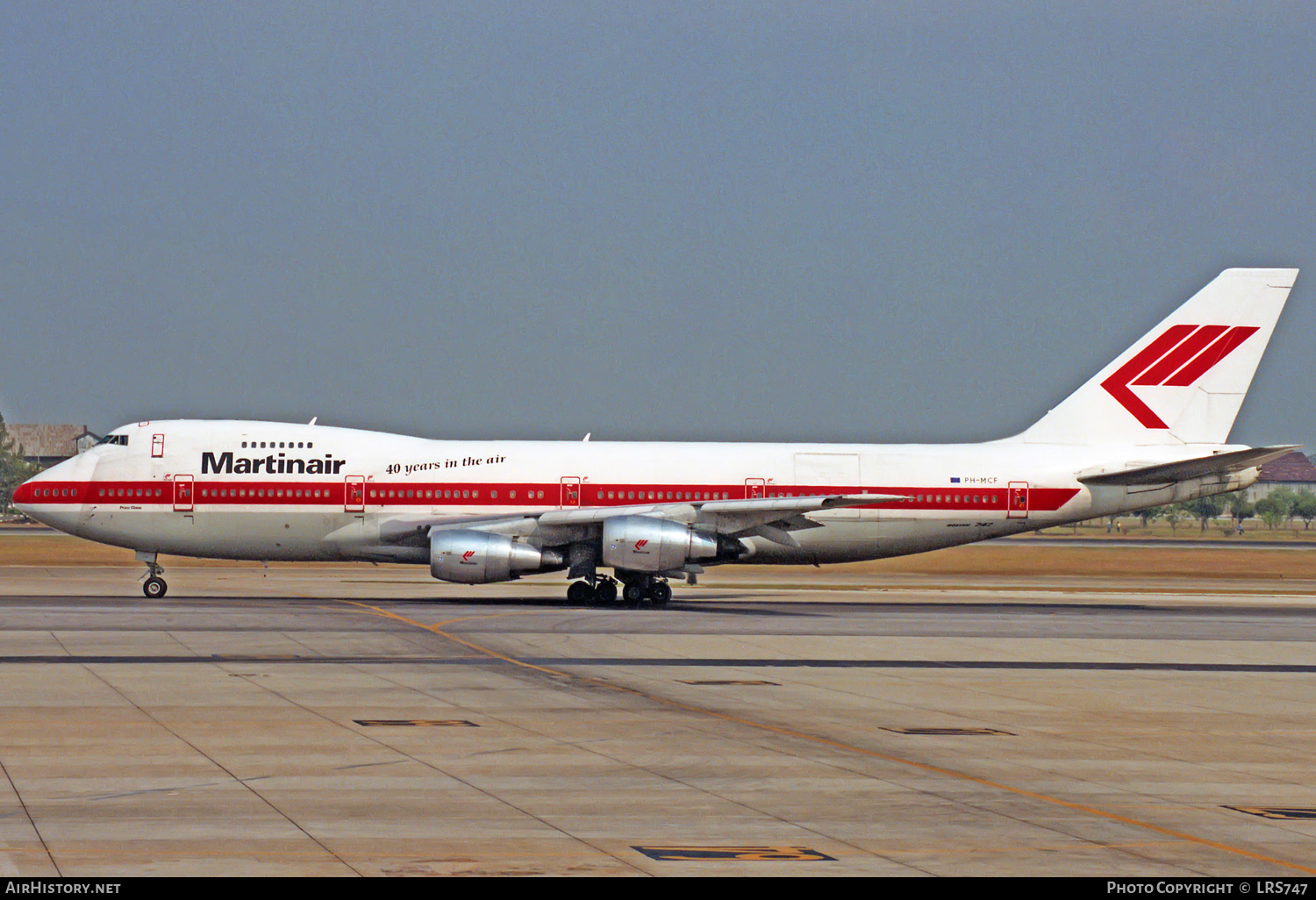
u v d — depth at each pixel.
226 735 81.12
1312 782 72.88
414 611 180.25
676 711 94.75
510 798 64.94
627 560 190.62
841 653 137.62
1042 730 89.88
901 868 53.38
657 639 147.62
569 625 161.38
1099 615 198.62
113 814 60.12
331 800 63.75
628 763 74.62
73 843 55.00
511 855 54.38
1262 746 84.88
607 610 190.88
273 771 70.38
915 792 68.25
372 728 84.75
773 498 198.12
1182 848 57.34
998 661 133.62
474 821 60.12
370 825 58.84
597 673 116.62
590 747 79.44
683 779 70.50
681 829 59.41
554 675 114.12
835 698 103.62
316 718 88.62
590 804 63.94
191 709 91.50
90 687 101.62
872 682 114.69
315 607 184.00
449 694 101.38
